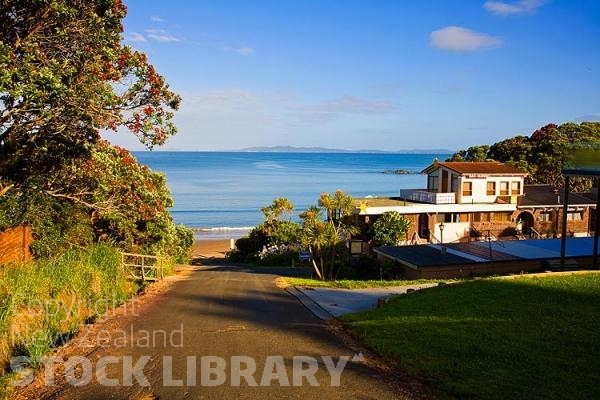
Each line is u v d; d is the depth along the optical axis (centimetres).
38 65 962
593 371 724
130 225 1958
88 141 1275
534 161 5284
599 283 1356
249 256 3916
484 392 651
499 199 3328
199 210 7456
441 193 3259
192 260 3959
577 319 994
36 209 1461
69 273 1160
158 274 1986
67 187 1508
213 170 16350
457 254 2362
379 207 3030
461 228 3219
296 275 2462
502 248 2494
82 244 1606
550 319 996
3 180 1374
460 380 693
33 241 1398
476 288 1337
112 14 1105
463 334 907
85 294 1166
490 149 5947
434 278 2138
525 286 1330
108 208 1616
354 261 2648
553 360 766
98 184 1519
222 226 6306
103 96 1067
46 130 1177
